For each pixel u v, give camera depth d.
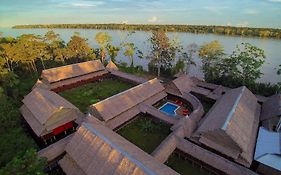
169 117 33.97
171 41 71.31
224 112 29.81
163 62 62.66
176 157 27.89
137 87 40.03
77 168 22.20
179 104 42.44
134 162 18.38
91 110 33.34
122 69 64.88
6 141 23.66
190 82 46.81
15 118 29.33
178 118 33.06
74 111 32.91
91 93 47.59
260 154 24.91
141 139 31.84
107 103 33.69
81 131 23.61
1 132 25.56
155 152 25.36
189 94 41.97
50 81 47.16
